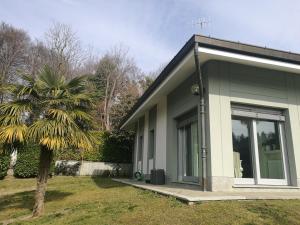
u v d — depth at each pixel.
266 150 7.39
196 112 8.32
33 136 5.96
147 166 13.07
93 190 8.88
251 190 6.61
